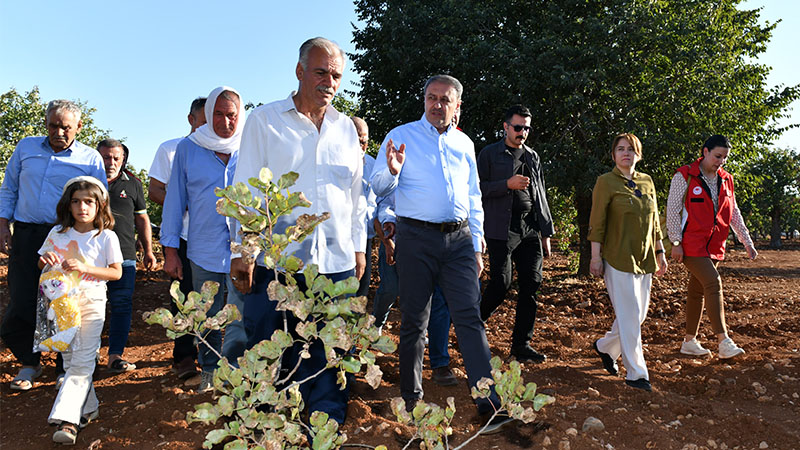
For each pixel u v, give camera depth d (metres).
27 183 4.44
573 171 11.63
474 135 12.69
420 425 2.31
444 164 3.47
